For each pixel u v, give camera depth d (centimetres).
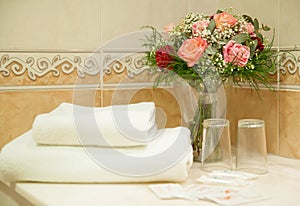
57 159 102
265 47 121
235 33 120
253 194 94
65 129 104
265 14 125
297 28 115
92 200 91
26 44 122
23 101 123
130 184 102
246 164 114
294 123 118
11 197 110
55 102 126
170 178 101
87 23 127
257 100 130
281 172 112
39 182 104
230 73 118
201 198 91
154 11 135
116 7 130
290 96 119
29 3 121
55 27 124
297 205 88
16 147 106
